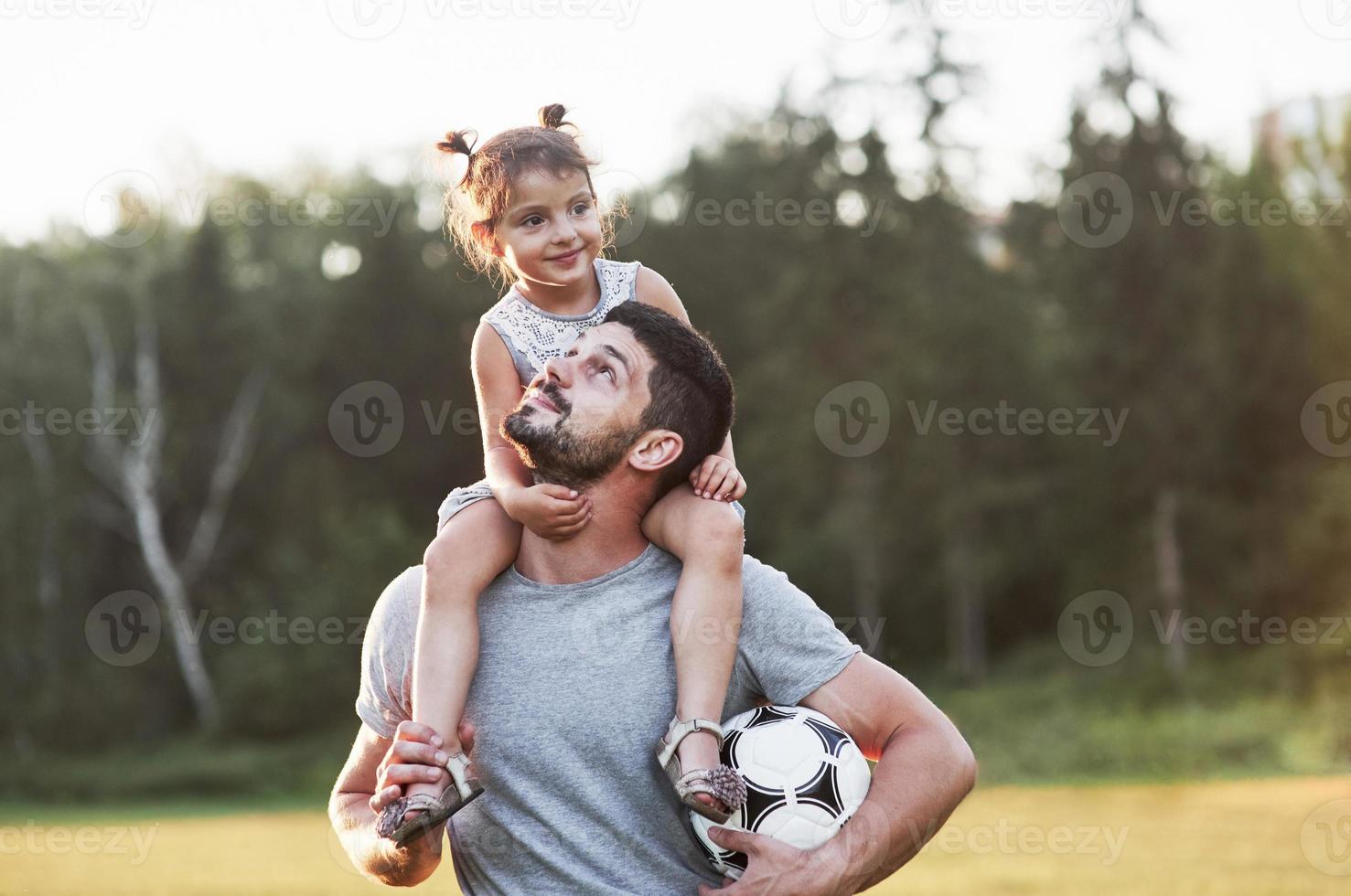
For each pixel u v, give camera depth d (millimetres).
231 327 53312
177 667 52562
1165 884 15211
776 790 3285
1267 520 46750
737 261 54344
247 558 54281
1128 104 46156
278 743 51094
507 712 3297
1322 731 38094
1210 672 45219
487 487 3564
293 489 54438
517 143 4262
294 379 54438
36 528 51000
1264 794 27594
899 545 52375
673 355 3381
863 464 51938
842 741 3408
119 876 18984
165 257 53594
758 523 53906
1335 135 47969
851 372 51125
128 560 53250
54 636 51469
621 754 3264
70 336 51812
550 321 4305
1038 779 36531
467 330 55062
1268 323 46500
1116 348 47062
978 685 49625
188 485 53688
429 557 3430
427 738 3195
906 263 51125
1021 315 50844
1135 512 48219
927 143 51531
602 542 3424
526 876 3275
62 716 50688
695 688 3260
